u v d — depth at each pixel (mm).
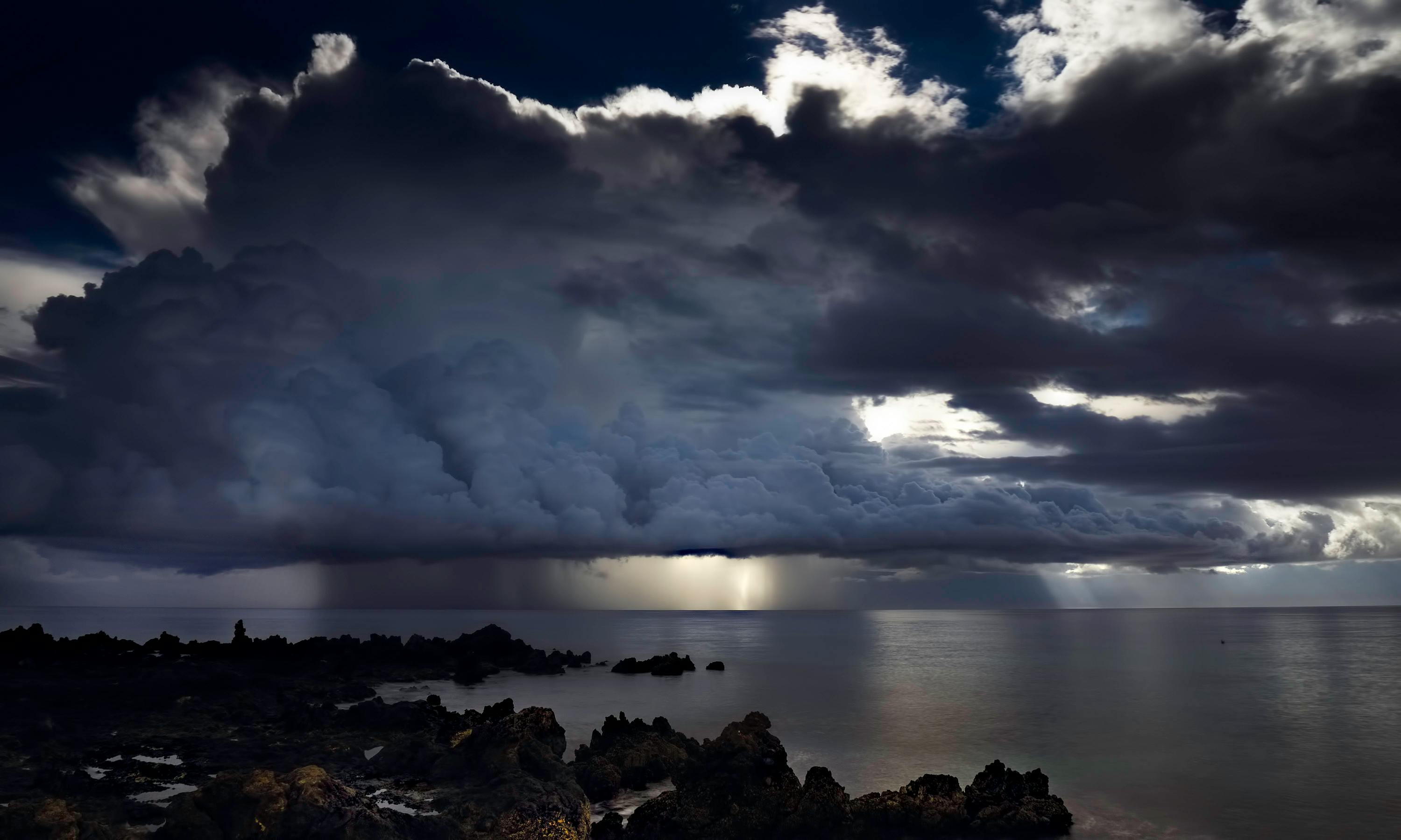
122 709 88312
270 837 47031
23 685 94062
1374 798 66375
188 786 61406
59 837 44250
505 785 56656
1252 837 57719
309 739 77312
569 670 162875
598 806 60594
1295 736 92312
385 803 56469
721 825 54125
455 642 169625
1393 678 149250
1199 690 133125
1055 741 89062
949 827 55719
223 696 97625
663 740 70938
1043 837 56062
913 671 163750
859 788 70250
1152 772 75375
